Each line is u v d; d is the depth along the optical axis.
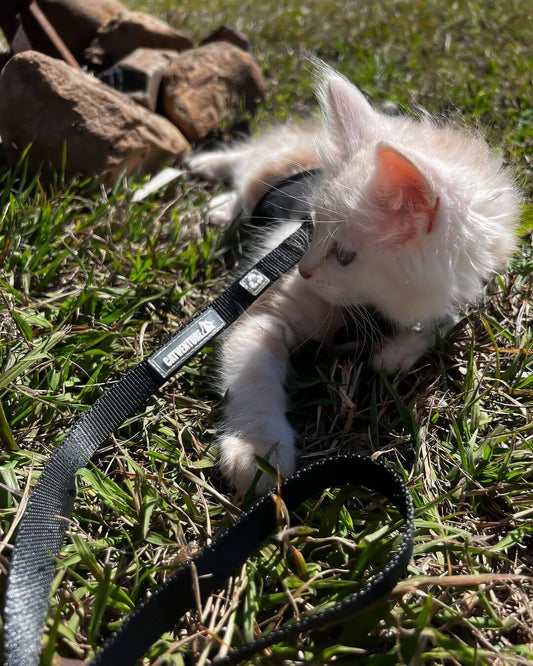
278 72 0.56
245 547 0.19
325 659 0.17
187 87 0.46
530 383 0.27
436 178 0.24
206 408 0.26
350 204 0.26
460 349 0.29
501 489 0.23
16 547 0.18
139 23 0.49
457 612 0.18
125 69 0.45
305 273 0.28
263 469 0.22
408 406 0.26
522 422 0.26
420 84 0.52
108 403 0.23
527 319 0.31
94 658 0.16
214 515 0.22
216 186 0.41
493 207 0.26
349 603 0.16
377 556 0.20
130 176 0.39
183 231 0.37
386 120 0.31
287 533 0.19
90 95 0.38
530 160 0.41
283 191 0.34
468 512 0.22
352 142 0.28
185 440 0.25
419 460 0.24
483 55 0.58
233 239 0.37
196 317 0.26
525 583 0.20
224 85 0.47
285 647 0.17
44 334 0.28
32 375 0.26
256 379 0.27
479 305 0.31
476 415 0.26
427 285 0.26
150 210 0.38
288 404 0.27
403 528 0.21
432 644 0.18
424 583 0.18
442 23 0.65
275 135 0.40
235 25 0.67
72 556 0.19
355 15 0.68
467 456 0.23
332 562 0.20
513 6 0.67
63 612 0.18
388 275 0.26
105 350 0.28
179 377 0.28
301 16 0.69
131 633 0.17
